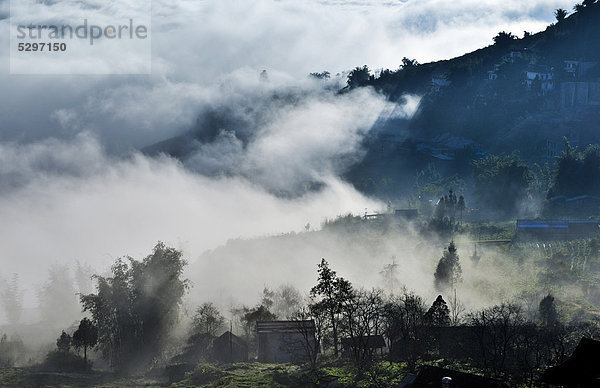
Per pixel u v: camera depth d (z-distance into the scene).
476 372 83.31
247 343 127.94
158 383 107.25
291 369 102.50
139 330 143.62
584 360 54.19
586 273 144.88
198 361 121.25
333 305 106.31
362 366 93.88
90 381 110.06
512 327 93.25
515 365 85.38
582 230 189.75
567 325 99.25
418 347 94.69
